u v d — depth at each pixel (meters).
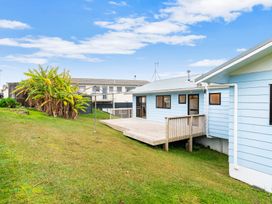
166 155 7.10
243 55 4.69
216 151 9.50
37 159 4.16
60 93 11.69
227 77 5.61
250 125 5.16
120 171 4.24
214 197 3.74
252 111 5.11
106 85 28.17
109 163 4.64
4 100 12.16
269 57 4.73
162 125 11.33
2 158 3.97
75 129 8.36
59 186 3.17
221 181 5.07
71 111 12.71
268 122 4.79
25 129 6.77
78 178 3.54
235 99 5.43
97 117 16.14
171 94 11.96
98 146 6.14
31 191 2.93
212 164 7.23
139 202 3.12
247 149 5.24
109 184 3.51
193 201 3.46
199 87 9.09
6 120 7.91
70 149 5.29
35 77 12.00
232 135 5.62
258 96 4.98
